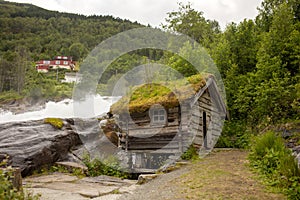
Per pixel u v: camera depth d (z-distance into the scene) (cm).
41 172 795
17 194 391
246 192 505
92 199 537
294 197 467
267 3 1627
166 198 500
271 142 744
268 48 1229
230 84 1285
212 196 489
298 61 1144
